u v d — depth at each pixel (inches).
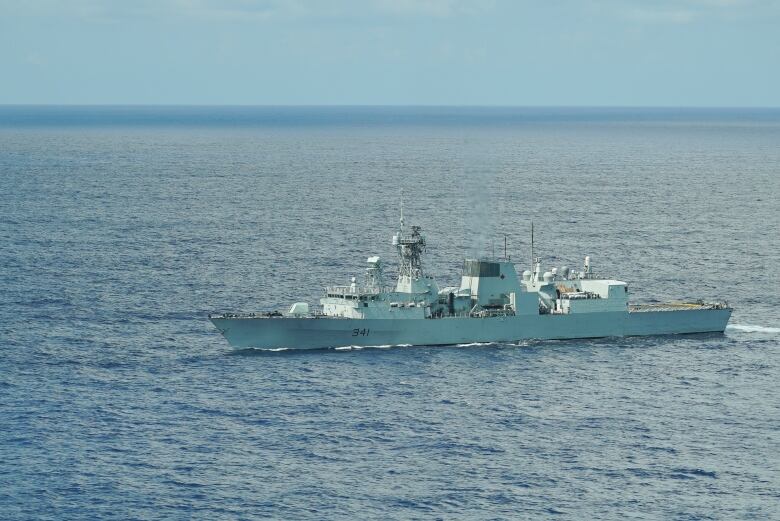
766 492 4500.5
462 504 4375.0
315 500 4397.1
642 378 6013.8
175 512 4288.9
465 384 5871.1
